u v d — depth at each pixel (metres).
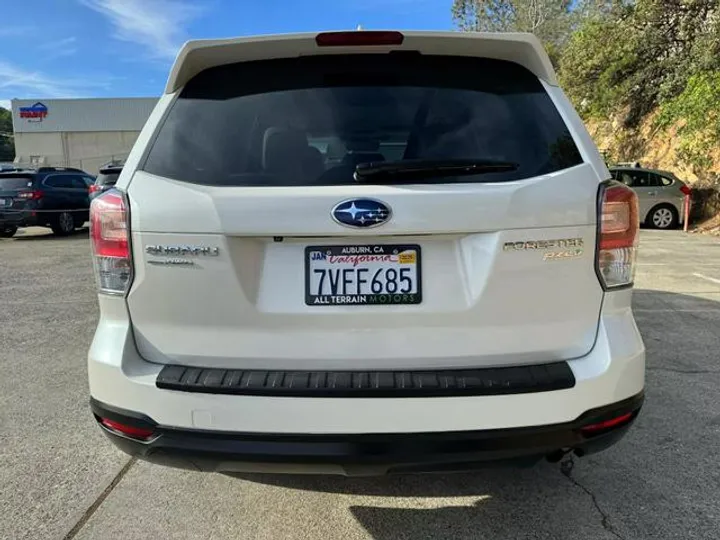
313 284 1.86
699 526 2.27
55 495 2.53
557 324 1.89
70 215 14.06
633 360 1.94
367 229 1.80
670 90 14.54
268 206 1.81
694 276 7.43
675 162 16.30
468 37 2.02
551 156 1.95
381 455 1.80
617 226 1.93
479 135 1.99
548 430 1.83
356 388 1.78
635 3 15.85
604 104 17.47
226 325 1.88
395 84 2.07
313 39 2.02
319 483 2.62
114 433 1.95
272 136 1.99
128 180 1.95
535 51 2.07
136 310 1.93
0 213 13.16
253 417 1.80
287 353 1.88
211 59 2.09
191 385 1.83
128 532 2.27
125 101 48.25
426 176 1.85
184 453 1.85
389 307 1.86
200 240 1.84
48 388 3.76
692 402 3.43
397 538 2.23
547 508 2.41
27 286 7.27
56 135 48.38
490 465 1.85
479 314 1.86
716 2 13.49
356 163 1.93
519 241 1.83
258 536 2.25
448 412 1.79
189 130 2.01
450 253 1.85
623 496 2.48
